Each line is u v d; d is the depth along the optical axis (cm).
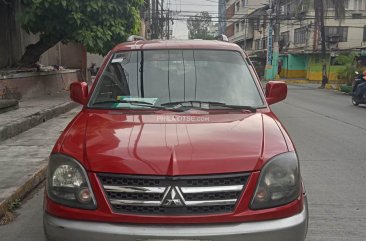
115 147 302
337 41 4288
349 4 4378
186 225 276
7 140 841
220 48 457
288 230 284
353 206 512
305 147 860
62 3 1280
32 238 427
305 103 1898
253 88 420
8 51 1508
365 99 1681
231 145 304
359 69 2762
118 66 439
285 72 5034
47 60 1986
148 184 281
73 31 1358
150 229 274
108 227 277
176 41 475
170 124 344
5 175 593
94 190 285
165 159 286
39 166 641
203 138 313
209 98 404
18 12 1479
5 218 473
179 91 410
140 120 356
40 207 515
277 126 349
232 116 371
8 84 1279
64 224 285
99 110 394
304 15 4162
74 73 2034
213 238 273
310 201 529
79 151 304
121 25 1402
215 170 282
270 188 289
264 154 298
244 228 277
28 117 1002
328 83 3662
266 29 5472
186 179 279
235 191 283
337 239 418
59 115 1231
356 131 1067
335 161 741
